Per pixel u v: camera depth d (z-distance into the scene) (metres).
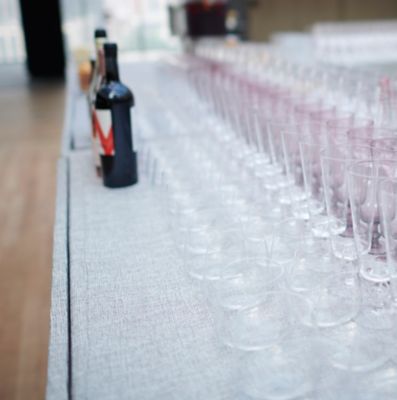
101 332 0.64
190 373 0.56
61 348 0.61
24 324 2.07
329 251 0.75
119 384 0.55
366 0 8.43
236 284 0.70
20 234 2.97
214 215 0.91
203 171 1.12
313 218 0.80
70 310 0.69
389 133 0.88
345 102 1.48
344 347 0.58
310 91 1.76
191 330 0.64
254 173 1.05
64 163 1.43
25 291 2.33
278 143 0.97
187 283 0.75
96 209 1.07
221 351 0.59
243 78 2.04
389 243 0.65
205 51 3.43
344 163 0.75
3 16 10.52
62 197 1.15
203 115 1.78
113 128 1.16
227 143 1.31
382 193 0.65
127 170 1.20
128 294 0.73
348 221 0.77
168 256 0.84
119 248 0.88
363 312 0.64
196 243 0.84
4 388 1.70
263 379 0.54
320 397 0.51
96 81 1.30
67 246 0.90
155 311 0.68
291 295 0.64
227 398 0.52
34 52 10.04
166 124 1.71
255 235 0.81
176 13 4.11
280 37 5.12
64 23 9.93
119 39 9.16
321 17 8.39
